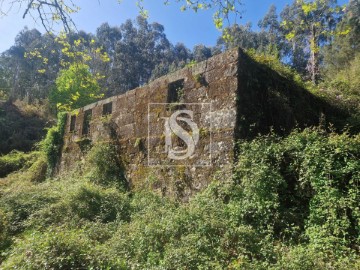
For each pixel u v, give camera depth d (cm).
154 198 624
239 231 394
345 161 409
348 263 331
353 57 1922
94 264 353
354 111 838
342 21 2155
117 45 4272
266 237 390
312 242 383
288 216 429
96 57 2538
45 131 2297
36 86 3609
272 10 3095
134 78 4325
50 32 401
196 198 525
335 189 396
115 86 3909
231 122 539
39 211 588
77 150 1051
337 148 416
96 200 620
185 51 5391
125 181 784
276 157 471
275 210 436
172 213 495
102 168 838
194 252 362
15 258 373
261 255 362
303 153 449
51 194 683
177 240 402
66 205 602
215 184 522
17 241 462
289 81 689
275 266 328
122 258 386
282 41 2542
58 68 3225
